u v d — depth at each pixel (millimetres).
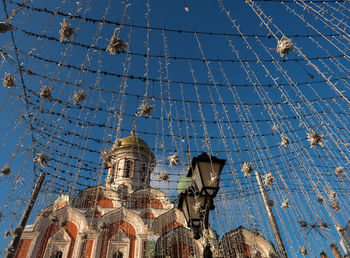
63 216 18156
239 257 15203
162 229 19062
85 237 14156
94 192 21125
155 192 22438
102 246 17219
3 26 4125
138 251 16859
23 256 15977
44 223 17625
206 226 5367
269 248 16094
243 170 6770
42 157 5977
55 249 16797
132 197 22031
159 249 15336
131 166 25938
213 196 5168
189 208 5691
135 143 27375
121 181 24484
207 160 5383
